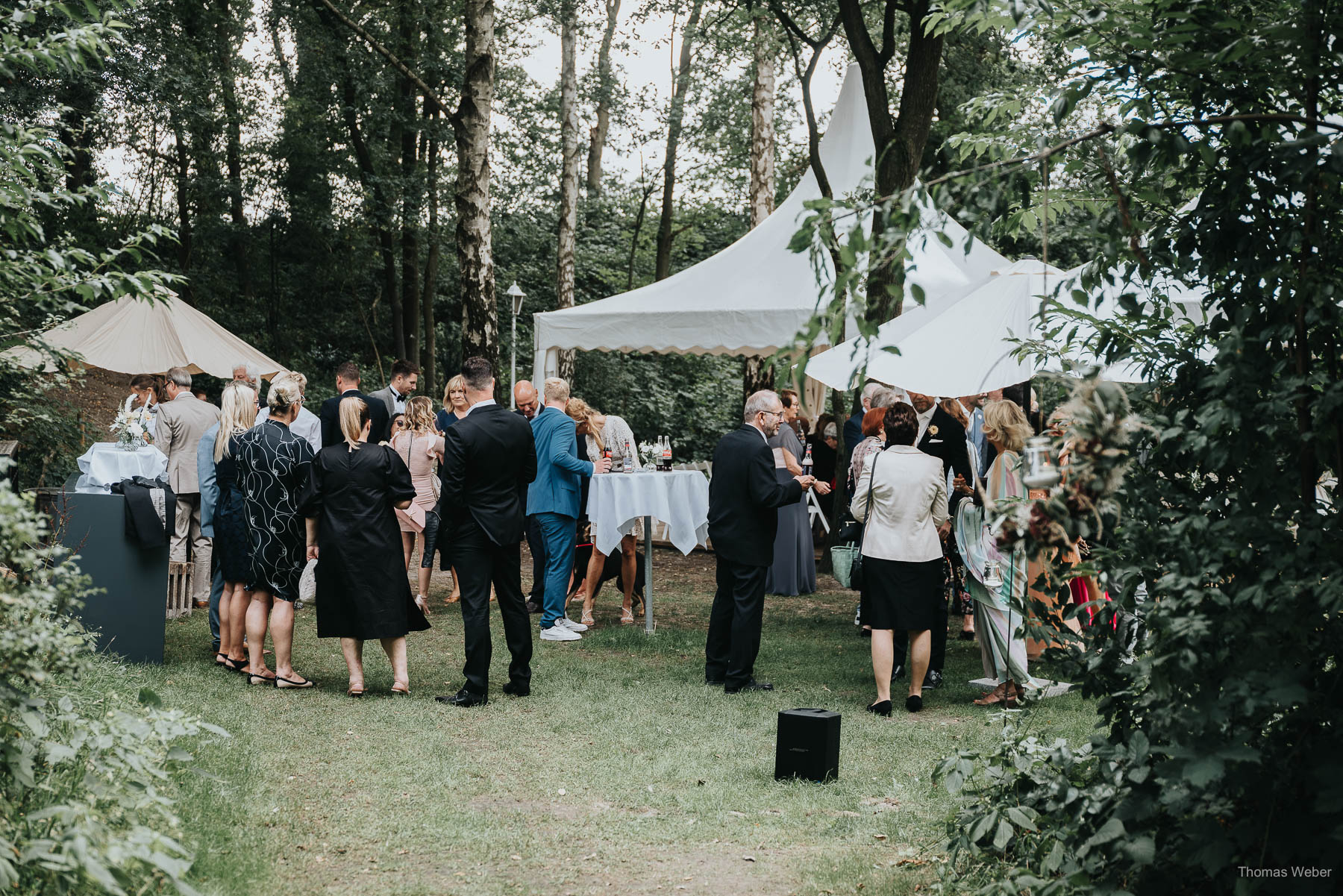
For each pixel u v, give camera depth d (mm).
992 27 3316
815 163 11680
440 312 28234
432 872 3568
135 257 3805
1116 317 3125
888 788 4551
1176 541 2721
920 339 6773
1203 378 2885
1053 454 2543
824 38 12094
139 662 6426
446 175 23031
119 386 19109
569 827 4059
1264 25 2660
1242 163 2771
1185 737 2611
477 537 5977
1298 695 2428
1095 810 2859
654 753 5078
